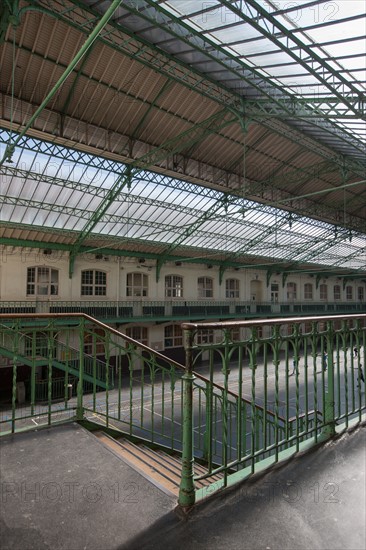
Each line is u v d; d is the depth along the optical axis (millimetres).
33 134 14297
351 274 42875
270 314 33094
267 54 9922
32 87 13016
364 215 31297
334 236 31312
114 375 23438
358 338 4043
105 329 4426
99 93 14062
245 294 33188
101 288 24125
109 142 15977
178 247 25906
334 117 12062
